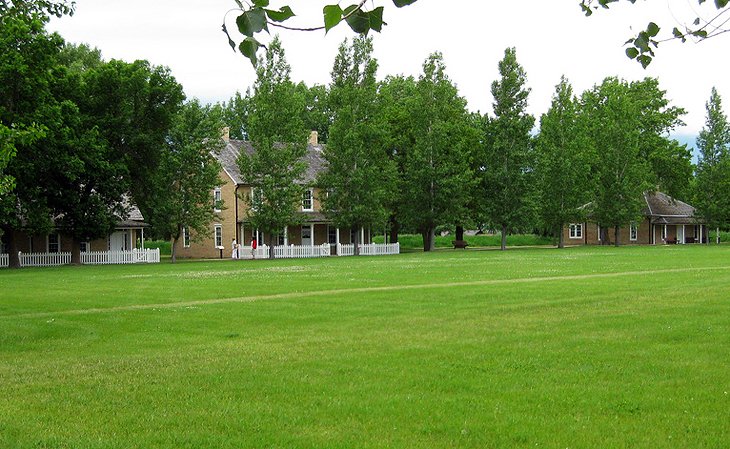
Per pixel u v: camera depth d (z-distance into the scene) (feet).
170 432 25.84
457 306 61.62
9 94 134.00
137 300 71.41
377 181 196.44
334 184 193.67
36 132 53.62
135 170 169.68
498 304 62.49
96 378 35.32
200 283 91.15
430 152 209.26
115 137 163.53
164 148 167.12
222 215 203.72
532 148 239.71
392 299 68.03
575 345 41.47
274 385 32.78
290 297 71.61
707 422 25.96
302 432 25.66
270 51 183.73
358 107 198.08
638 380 32.58
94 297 74.79
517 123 219.82
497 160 221.87
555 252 185.57
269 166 180.04
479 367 35.88
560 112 237.25
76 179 156.15
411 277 95.50
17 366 39.24
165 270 126.52
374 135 196.65
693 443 23.73
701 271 99.09
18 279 105.40
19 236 173.68
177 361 39.37
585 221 250.37
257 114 183.93
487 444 24.02
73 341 47.88
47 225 148.56
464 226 218.59
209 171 167.84
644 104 268.82
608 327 47.91
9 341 48.06
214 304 66.54
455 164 212.23
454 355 39.11
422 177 208.23
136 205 178.19
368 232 215.72
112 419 27.78
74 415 28.50
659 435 24.58
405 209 213.05
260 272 113.50
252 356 40.32
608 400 29.19
